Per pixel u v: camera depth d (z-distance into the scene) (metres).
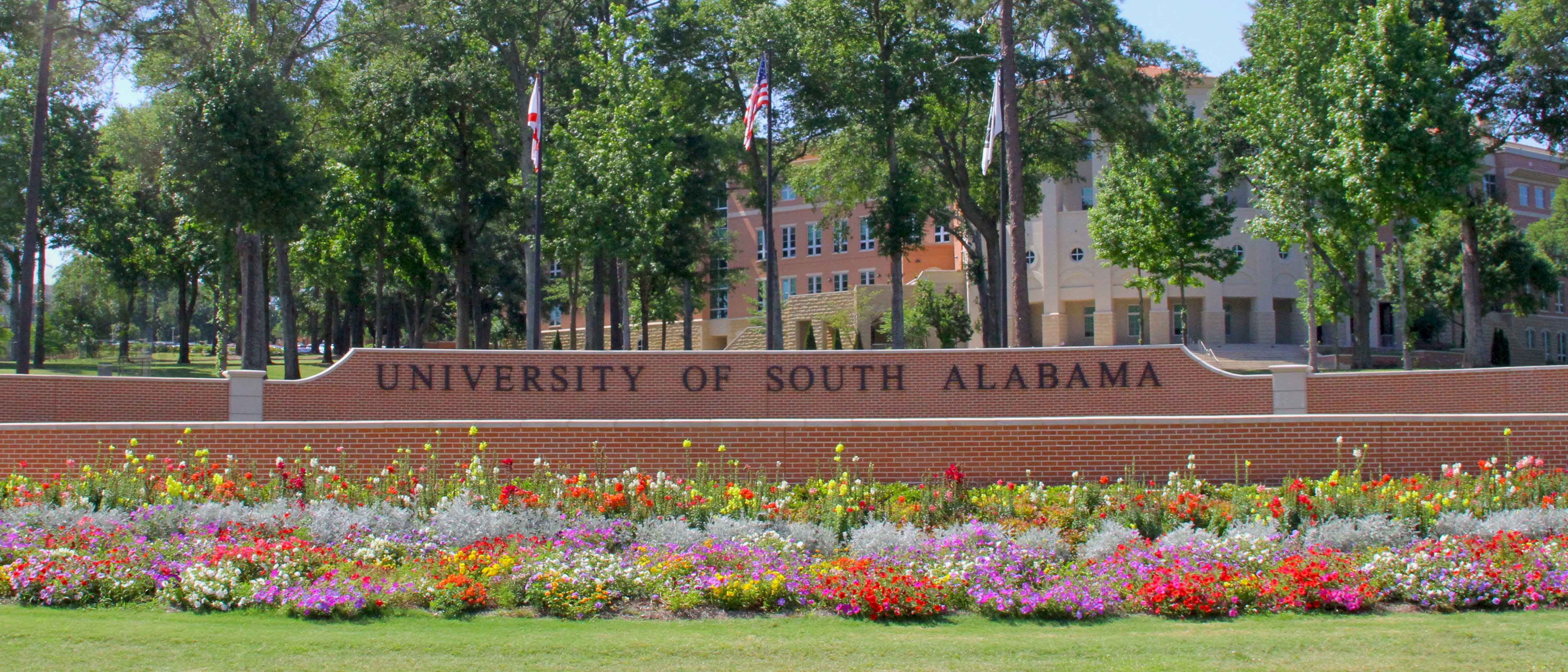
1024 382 20.86
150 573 9.62
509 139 40.56
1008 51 25.73
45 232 45.41
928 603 9.24
